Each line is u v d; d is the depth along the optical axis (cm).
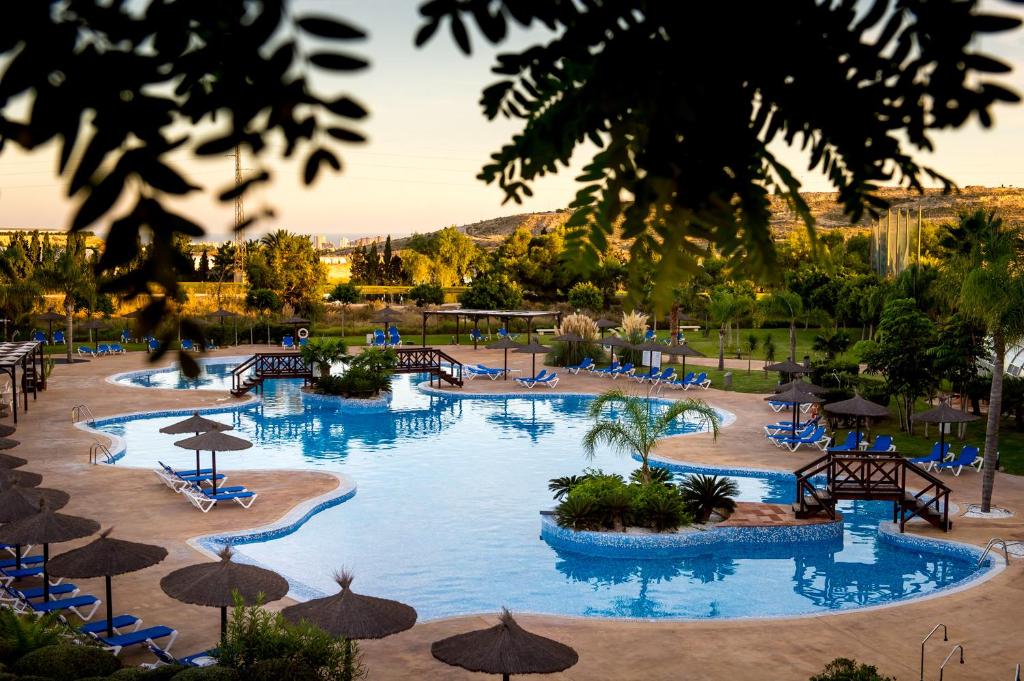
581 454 2645
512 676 1127
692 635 1270
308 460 2547
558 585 1577
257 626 948
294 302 6675
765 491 2214
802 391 2612
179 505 1934
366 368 3603
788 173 108
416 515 1986
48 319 5084
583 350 4516
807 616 1345
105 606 1324
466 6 93
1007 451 2500
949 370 2644
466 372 4441
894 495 1848
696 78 104
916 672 1149
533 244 7925
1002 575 1521
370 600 1058
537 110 115
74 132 83
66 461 2341
